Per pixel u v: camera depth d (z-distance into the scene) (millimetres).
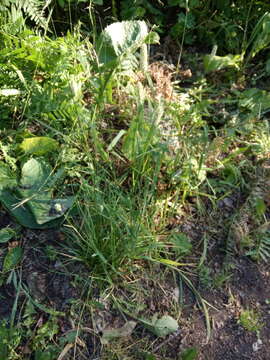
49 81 2236
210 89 2564
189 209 2176
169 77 2488
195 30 2750
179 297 1966
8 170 2031
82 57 2291
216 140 2158
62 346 1801
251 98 2488
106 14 2742
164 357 1850
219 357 1882
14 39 2213
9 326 1813
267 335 1954
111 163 2125
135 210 2053
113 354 1820
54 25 2666
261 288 2053
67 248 1963
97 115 2268
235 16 2730
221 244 2127
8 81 2189
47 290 1889
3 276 1896
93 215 1998
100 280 1922
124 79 2426
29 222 1987
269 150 2338
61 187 2082
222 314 1965
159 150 2049
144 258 1958
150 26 2641
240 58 2604
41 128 2223
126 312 1886
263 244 2123
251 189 2242
